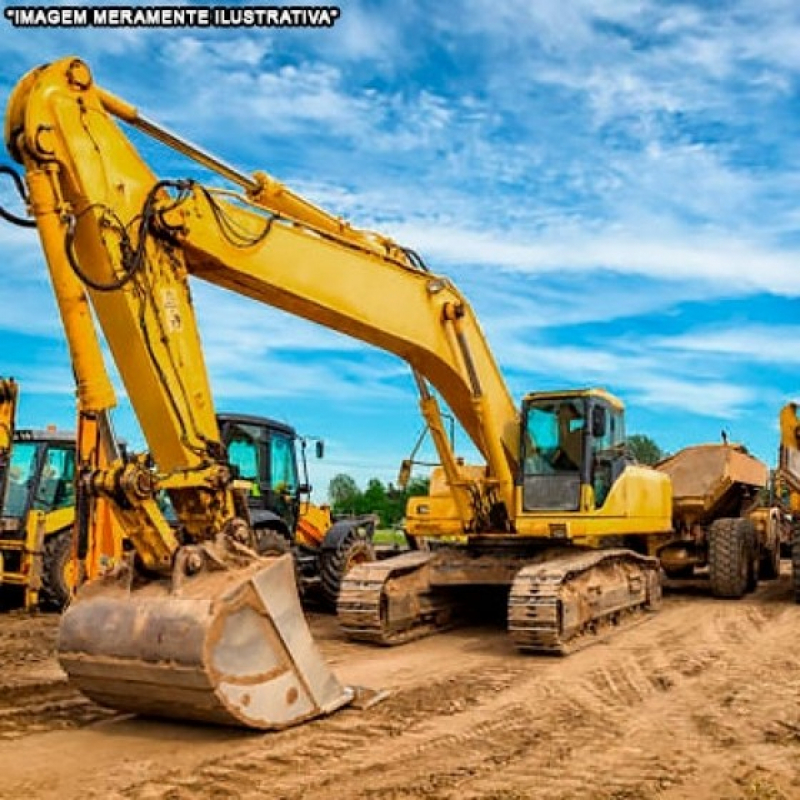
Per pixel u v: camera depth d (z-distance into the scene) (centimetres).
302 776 566
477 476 1162
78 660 641
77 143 661
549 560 1135
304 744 632
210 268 762
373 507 3491
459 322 1020
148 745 624
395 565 1125
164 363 682
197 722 661
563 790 545
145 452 682
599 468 1151
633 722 712
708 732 682
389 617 1084
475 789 546
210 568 642
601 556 1120
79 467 674
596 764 600
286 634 665
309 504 1478
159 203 700
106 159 675
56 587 1383
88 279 645
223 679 613
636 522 1242
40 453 1420
